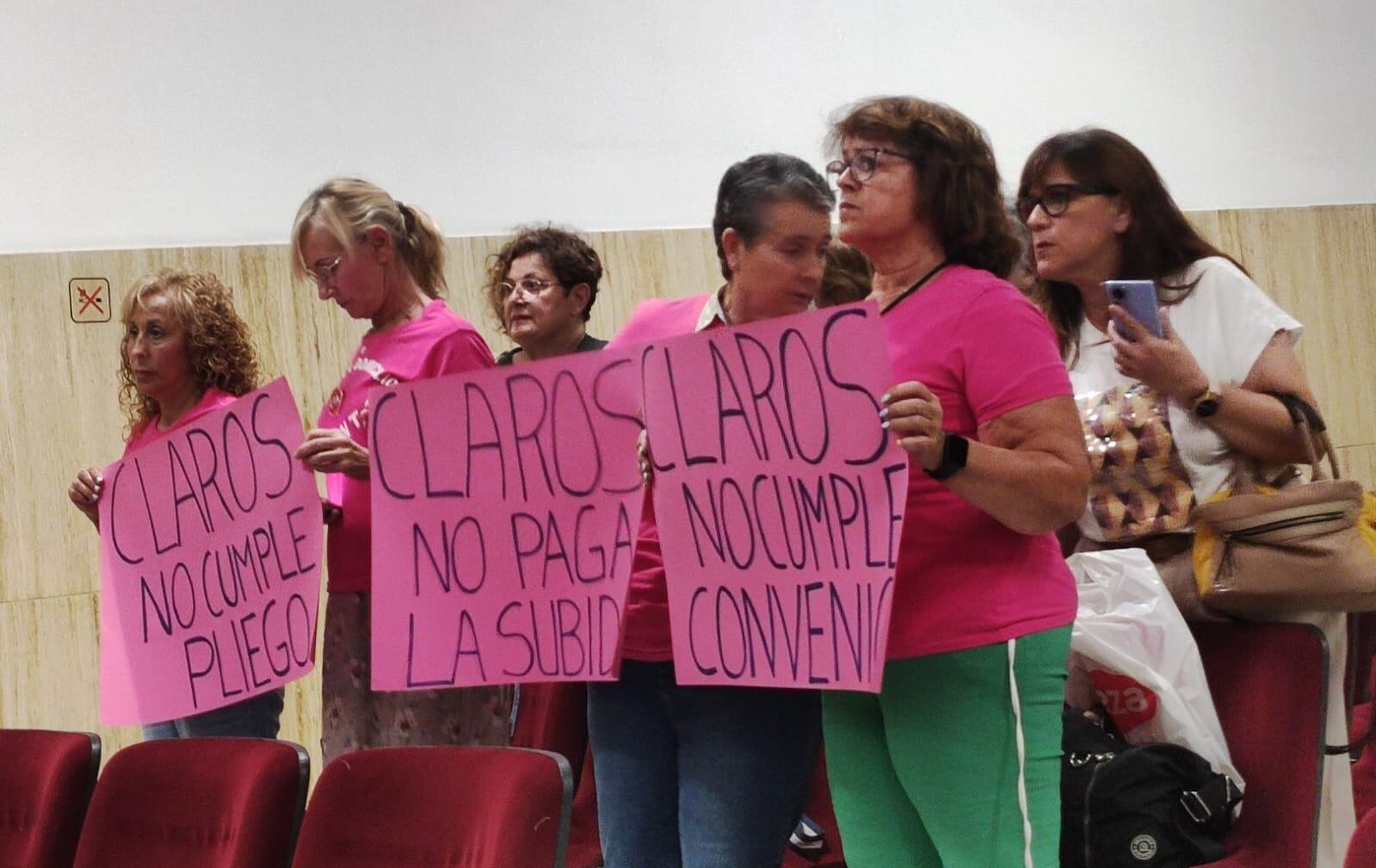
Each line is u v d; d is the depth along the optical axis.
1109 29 5.40
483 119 4.51
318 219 2.70
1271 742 2.39
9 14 4.11
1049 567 1.93
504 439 2.32
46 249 4.11
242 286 4.26
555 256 2.96
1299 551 2.33
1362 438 5.85
